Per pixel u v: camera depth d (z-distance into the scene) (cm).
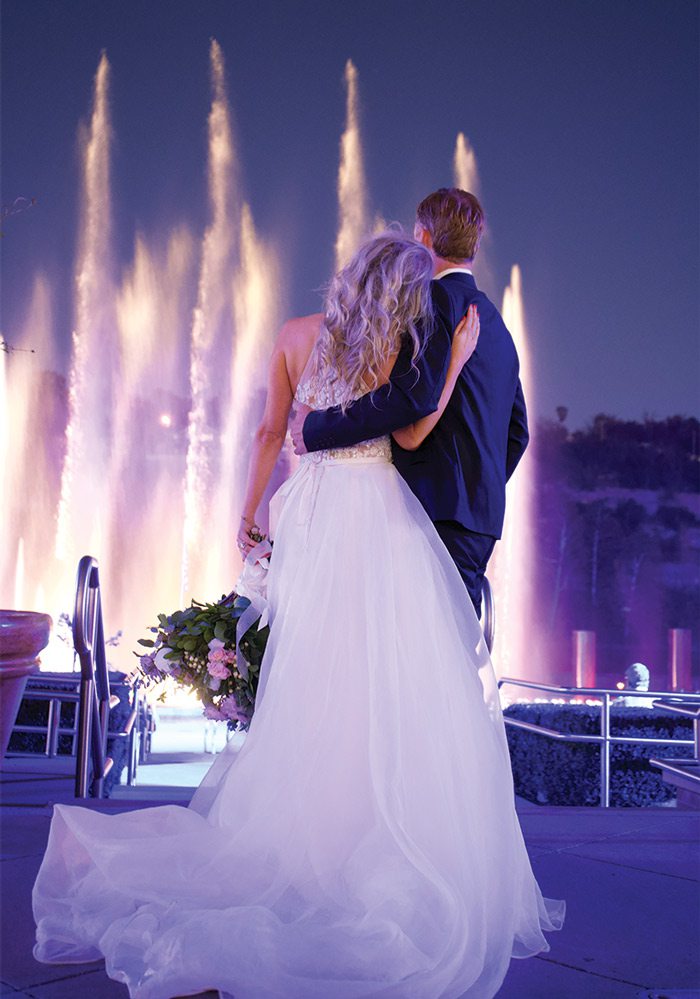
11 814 331
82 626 358
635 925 244
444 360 223
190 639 253
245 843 222
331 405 230
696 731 456
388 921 199
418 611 226
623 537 1772
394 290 224
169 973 192
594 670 1110
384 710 216
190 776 742
